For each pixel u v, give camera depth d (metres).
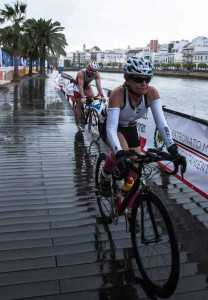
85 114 7.38
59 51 38.12
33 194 3.78
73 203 3.55
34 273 2.29
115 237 2.83
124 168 2.10
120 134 2.62
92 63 6.39
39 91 18.11
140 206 2.20
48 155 5.48
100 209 3.20
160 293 2.02
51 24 36.12
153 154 2.00
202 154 3.86
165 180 4.36
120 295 2.09
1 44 25.86
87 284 2.19
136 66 2.21
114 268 2.38
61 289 2.13
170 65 119.50
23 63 41.78
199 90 41.69
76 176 4.46
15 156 5.36
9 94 16.02
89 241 2.75
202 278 2.27
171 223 1.89
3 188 3.94
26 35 24.94
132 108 2.43
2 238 2.78
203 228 3.04
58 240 2.76
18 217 3.18
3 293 2.08
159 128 2.39
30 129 7.64
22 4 24.89
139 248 2.27
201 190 3.86
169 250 2.19
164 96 32.00
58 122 8.67
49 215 3.24
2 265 2.38
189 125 4.17
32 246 2.66
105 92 7.77
